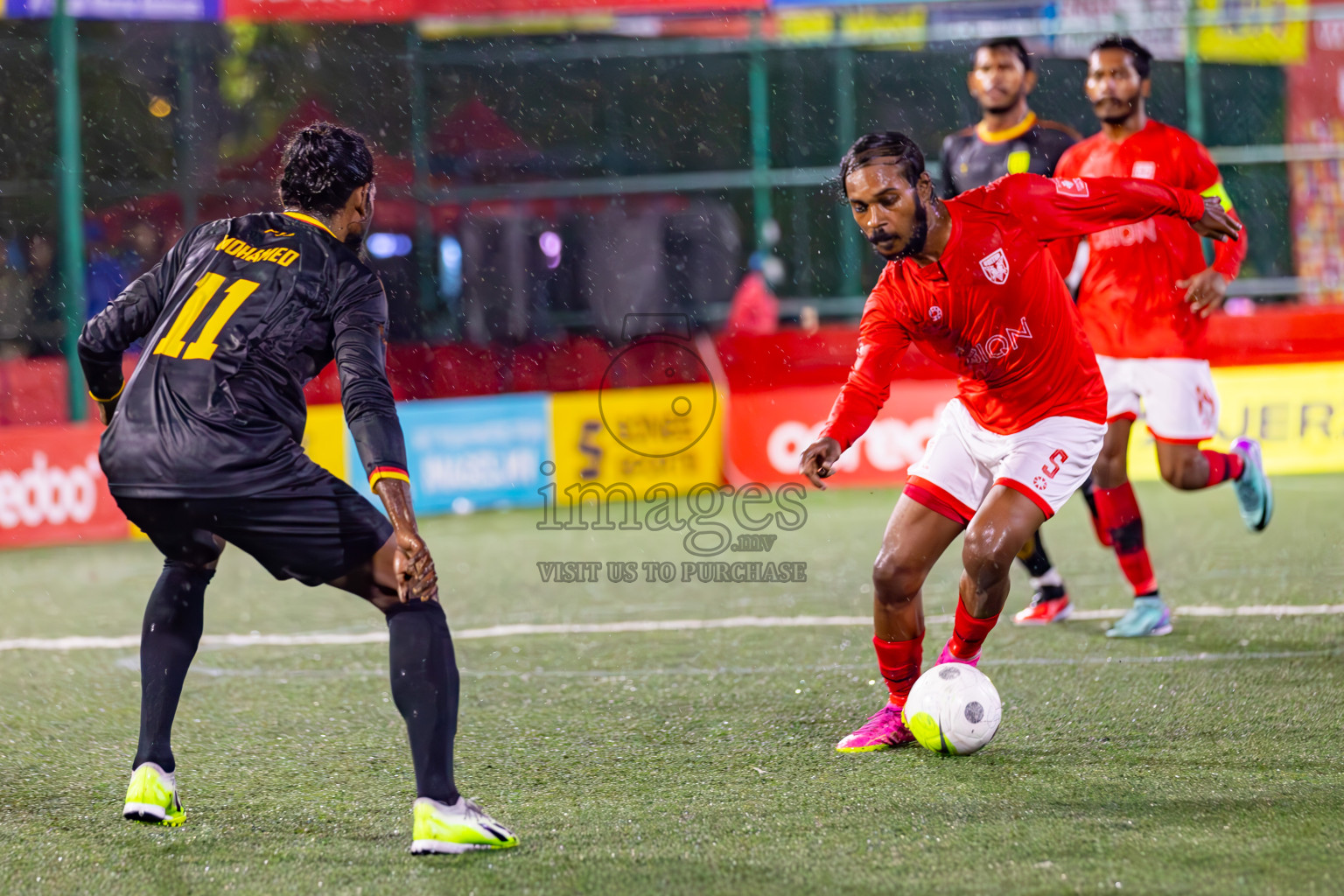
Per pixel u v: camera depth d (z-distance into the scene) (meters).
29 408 39.88
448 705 11.02
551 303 50.22
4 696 17.66
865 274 50.59
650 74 54.91
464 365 46.91
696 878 10.37
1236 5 49.53
